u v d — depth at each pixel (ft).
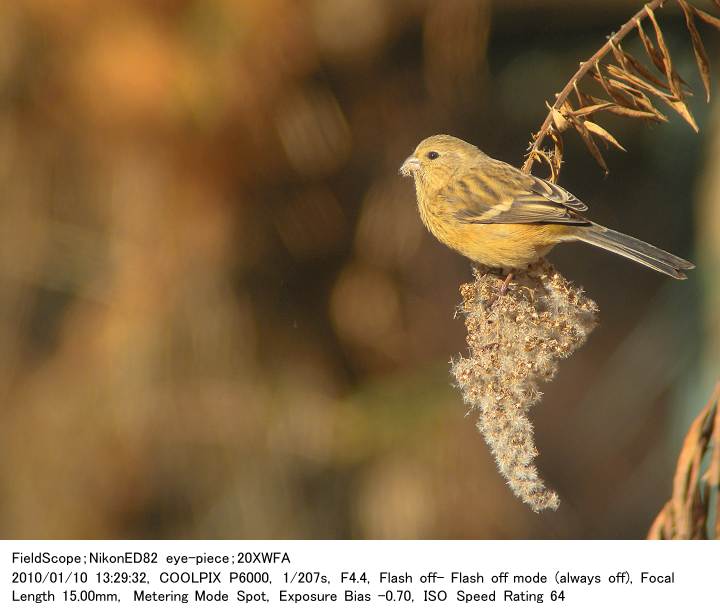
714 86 43.47
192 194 38.19
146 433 39.37
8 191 38.88
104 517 39.83
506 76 46.85
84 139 38.29
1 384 39.93
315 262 40.63
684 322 47.75
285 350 40.47
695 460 15.16
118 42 36.63
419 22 39.99
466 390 18.66
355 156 40.52
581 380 54.44
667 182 50.42
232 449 39.88
